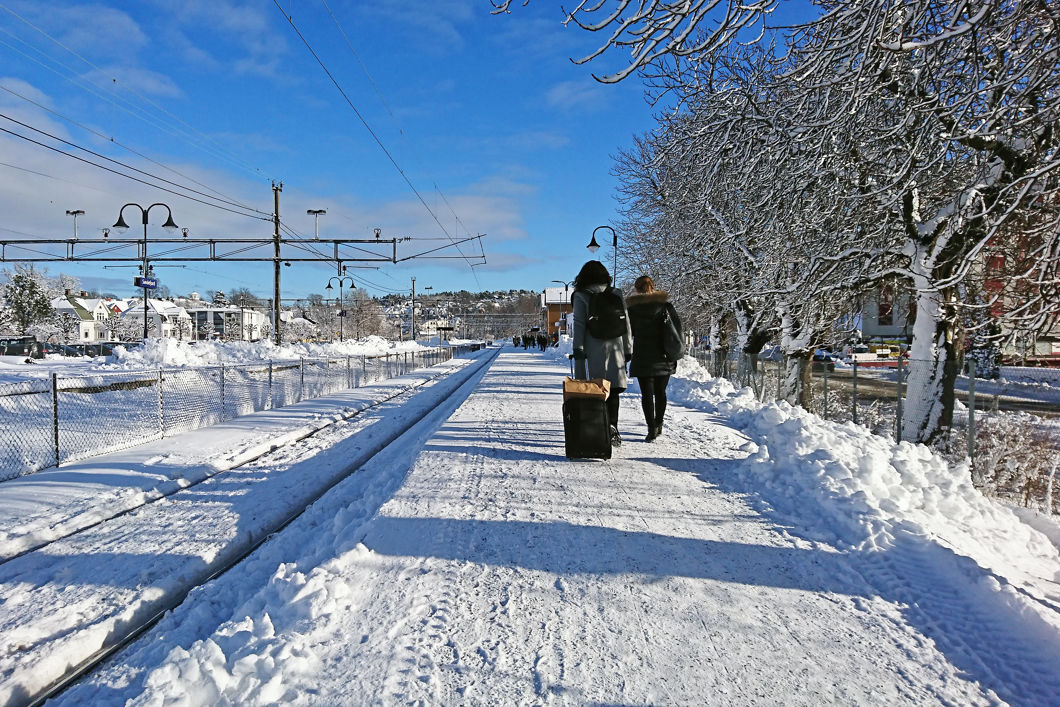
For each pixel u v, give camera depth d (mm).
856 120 7648
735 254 16297
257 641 2820
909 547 3777
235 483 7500
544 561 3676
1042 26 5953
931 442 11086
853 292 14438
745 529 4227
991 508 5160
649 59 4656
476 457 6465
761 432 8195
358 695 2395
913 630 2922
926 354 11195
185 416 11391
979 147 8766
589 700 2373
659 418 7234
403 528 4223
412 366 35625
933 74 6984
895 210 11141
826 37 6020
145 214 25453
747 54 10602
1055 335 13352
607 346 6586
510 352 71000
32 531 5434
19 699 3105
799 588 3357
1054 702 2371
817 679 2523
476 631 2889
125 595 4289
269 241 27359
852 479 4793
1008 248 10258
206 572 4844
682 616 3043
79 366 21984
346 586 3334
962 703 2373
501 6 4648
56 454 8055
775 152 8711
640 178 23438
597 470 5832
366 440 10703
